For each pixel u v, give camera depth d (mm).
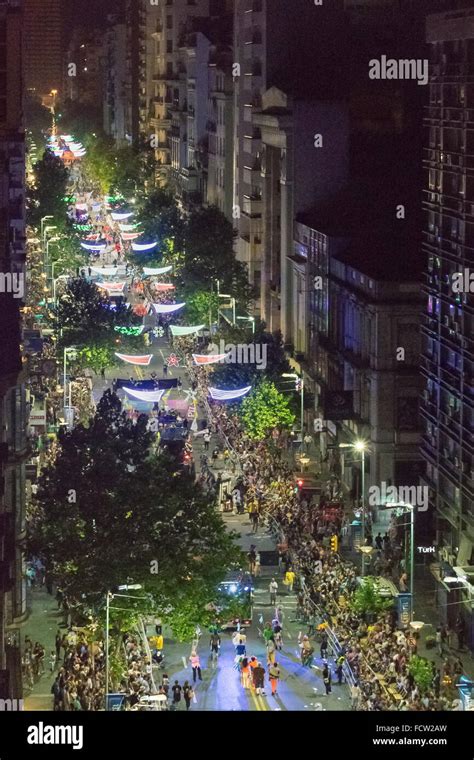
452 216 165875
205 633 151000
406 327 192125
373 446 192375
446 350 167375
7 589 125875
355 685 129125
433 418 171250
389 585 153000
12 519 136375
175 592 132875
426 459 174625
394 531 171500
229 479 197250
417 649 143875
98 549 133875
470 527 156125
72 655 132875
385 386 192000
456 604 149500
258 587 162875
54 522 135625
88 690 125938
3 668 121625
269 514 182750
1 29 167875
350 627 142625
